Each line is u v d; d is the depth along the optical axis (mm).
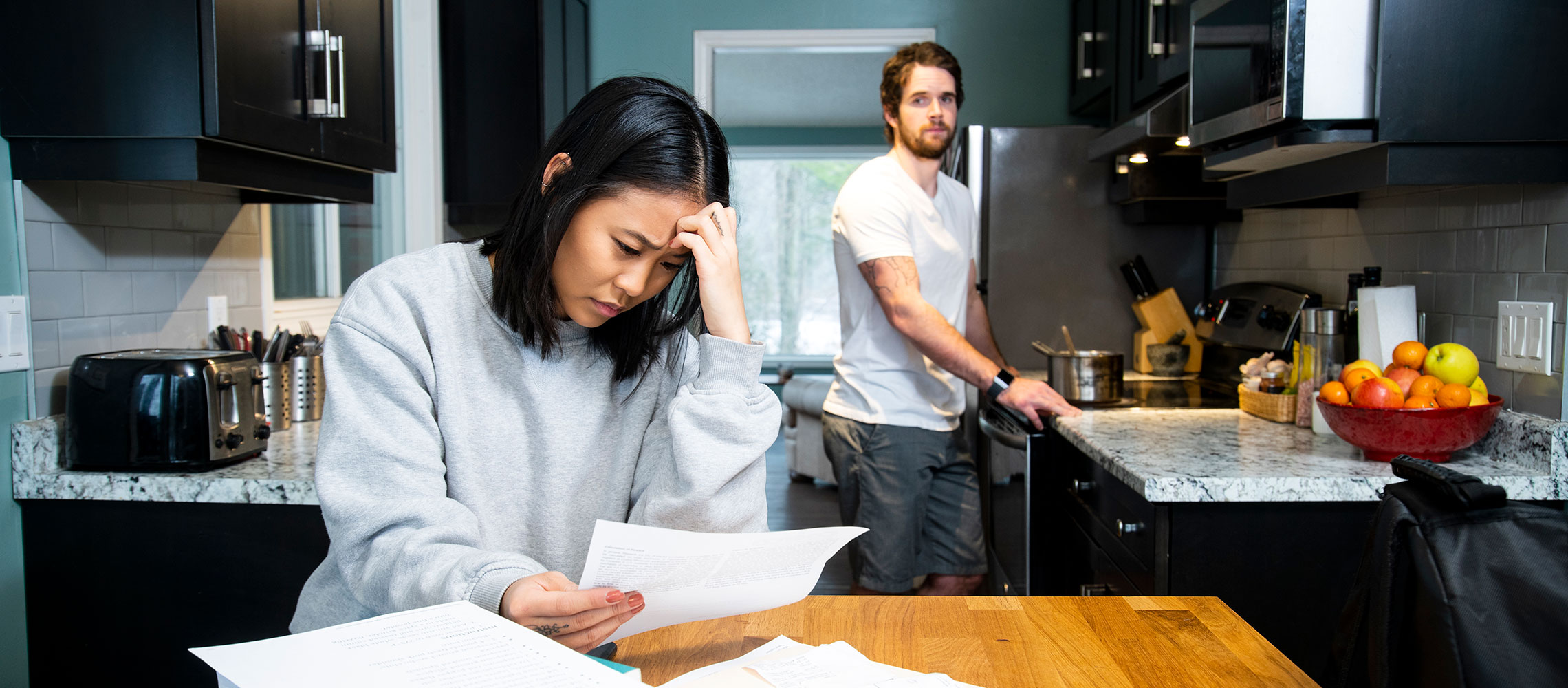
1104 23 3201
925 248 2219
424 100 3018
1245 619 1557
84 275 1711
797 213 8500
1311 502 1538
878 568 2230
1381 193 2123
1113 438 1882
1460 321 1832
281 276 2400
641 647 980
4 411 1587
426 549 857
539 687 682
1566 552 771
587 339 1044
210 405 1627
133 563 1637
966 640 1003
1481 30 1555
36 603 1651
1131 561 1728
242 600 1626
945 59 2180
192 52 1489
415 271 988
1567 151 1557
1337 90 1581
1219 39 1917
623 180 895
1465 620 769
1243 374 2473
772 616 1073
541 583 816
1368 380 1610
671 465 1008
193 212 1978
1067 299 3256
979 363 2139
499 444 996
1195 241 3217
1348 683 901
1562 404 1562
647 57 3727
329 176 1909
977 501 2348
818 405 4969
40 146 1554
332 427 920
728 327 1000
